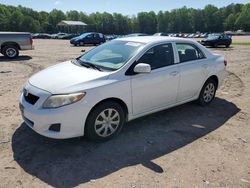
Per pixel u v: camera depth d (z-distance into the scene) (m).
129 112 4.87
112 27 137.12
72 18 132.88
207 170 3.93
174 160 4.17
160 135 4.98
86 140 4.68
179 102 5.83
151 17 147.50
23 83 8.83
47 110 4.11
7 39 15.88
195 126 5.43
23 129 5.08
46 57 16.97
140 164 4.04
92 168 3.90
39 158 4.12
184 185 3.58
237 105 6.79
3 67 12.26
